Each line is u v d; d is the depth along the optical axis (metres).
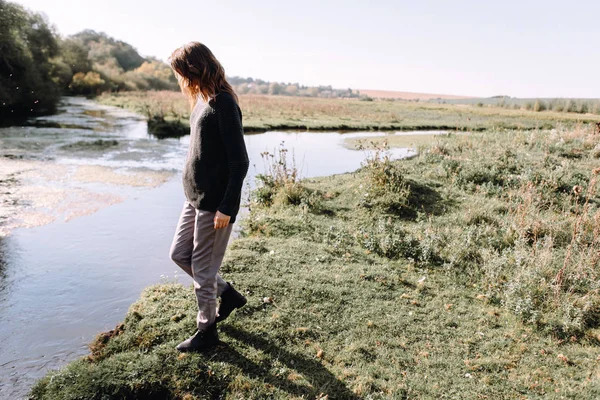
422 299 4.23
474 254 5.27
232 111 2.57
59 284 4.72
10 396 2.99
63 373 2.82
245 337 3.27
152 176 10.41
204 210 2.73
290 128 22.83
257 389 2.73
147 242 6.09
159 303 3.68
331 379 2.92
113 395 2.66
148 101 33.22
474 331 3.70
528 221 5.96
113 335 3.39
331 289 4.18
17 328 3.85
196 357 2.93
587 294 4.13
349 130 23.86
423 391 2.88
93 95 49.31
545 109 42.97
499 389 2.95
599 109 39.00
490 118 32.62
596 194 7.58
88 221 6.91
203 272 2.86
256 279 4.22
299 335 3.39
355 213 6.88
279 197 7.42
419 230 6.00
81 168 10.76
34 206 7.48
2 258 5.32
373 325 3.65
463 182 8.27
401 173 8.06
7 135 15.45
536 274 4.44
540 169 8.52
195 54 2.54
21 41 25.05
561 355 3.36
